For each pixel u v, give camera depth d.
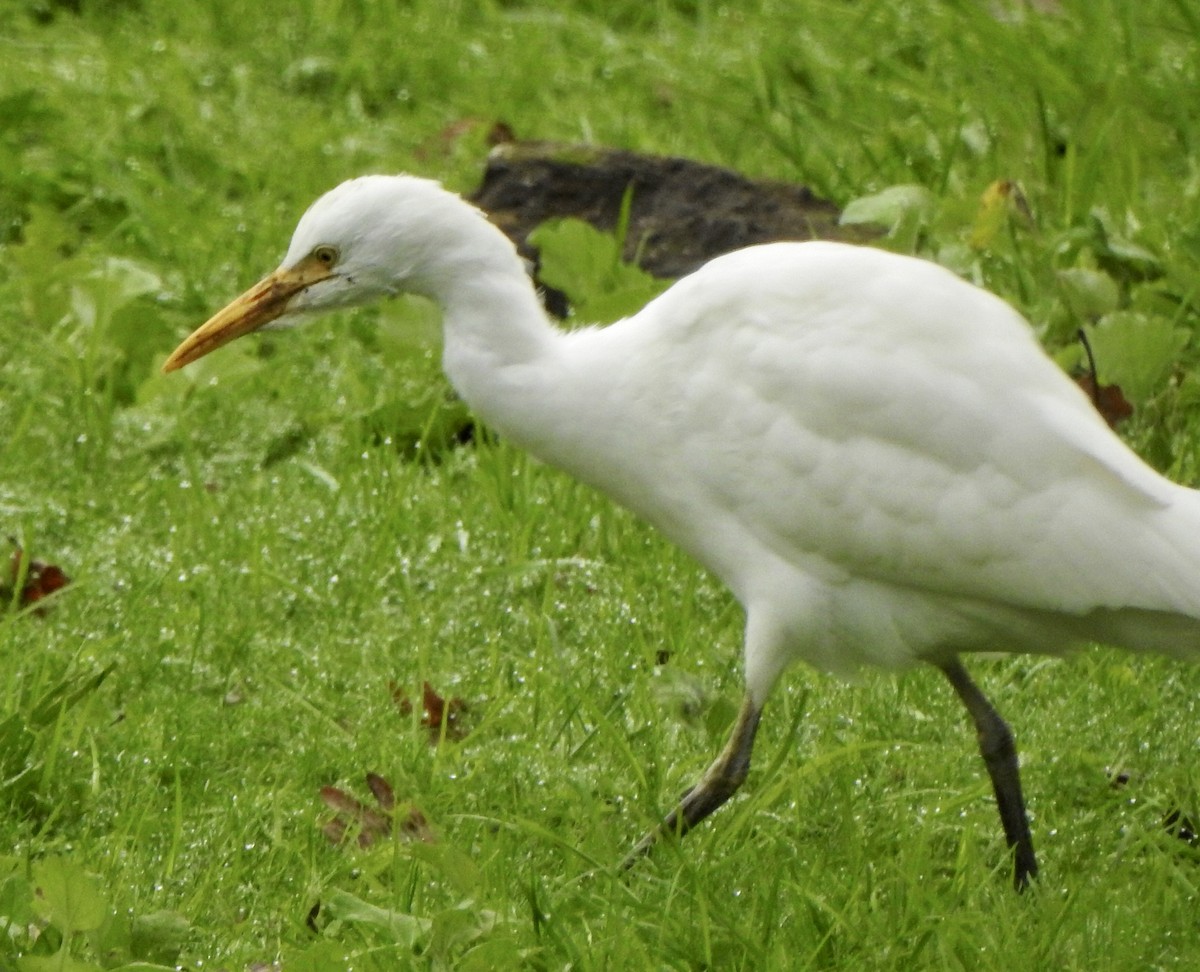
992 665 8.54
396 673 8.31
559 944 6.32
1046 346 9.96
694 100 14.49
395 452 10.28
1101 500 6.45
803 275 6.74
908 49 15.13
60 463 10.12
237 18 15.85
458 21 16.08
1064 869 7.16
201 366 10.75
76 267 11.41
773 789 7.19
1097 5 14.41
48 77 14.55
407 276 7.14
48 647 8.18
